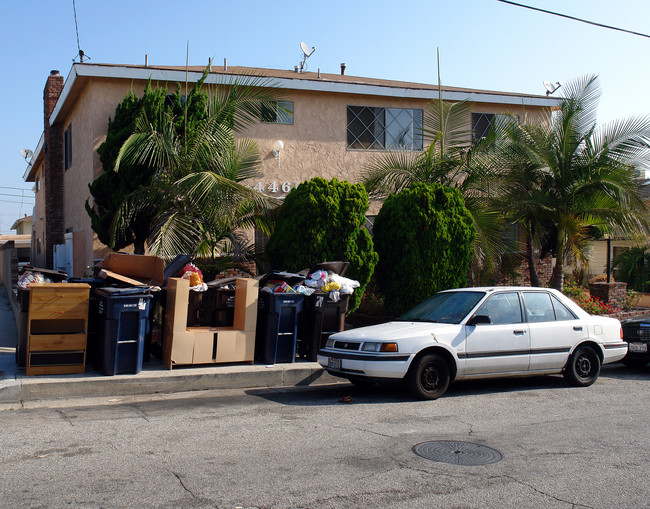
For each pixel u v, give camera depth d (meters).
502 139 14.48
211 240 12.49
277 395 8.67
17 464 5.38
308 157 16.83
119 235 13.23
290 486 4.93
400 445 6.12
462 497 4.75
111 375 8.53
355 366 8.28
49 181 20.34
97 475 5.12
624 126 14.28
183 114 13.59
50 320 8.70
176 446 6.00
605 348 9.66
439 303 9.45
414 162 14.07
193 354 9.23
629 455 5.89
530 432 6.69
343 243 11.78
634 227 14.12
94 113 14.93
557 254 15.10
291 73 18.89
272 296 9.77
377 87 17.16
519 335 8.88
